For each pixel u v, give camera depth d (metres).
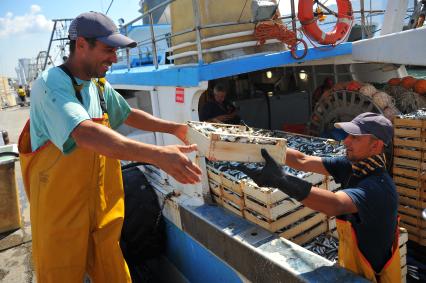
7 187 4.92
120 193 2.45
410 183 3.30
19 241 4.77
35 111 2.02
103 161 2.25
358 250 1.97
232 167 2.91
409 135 3.25
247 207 2.82
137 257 3.68
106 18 2.04
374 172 2.00
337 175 2.35
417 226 3.29
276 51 4.07
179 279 3.64
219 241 2.68
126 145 1.71
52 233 2.12
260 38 3.71
